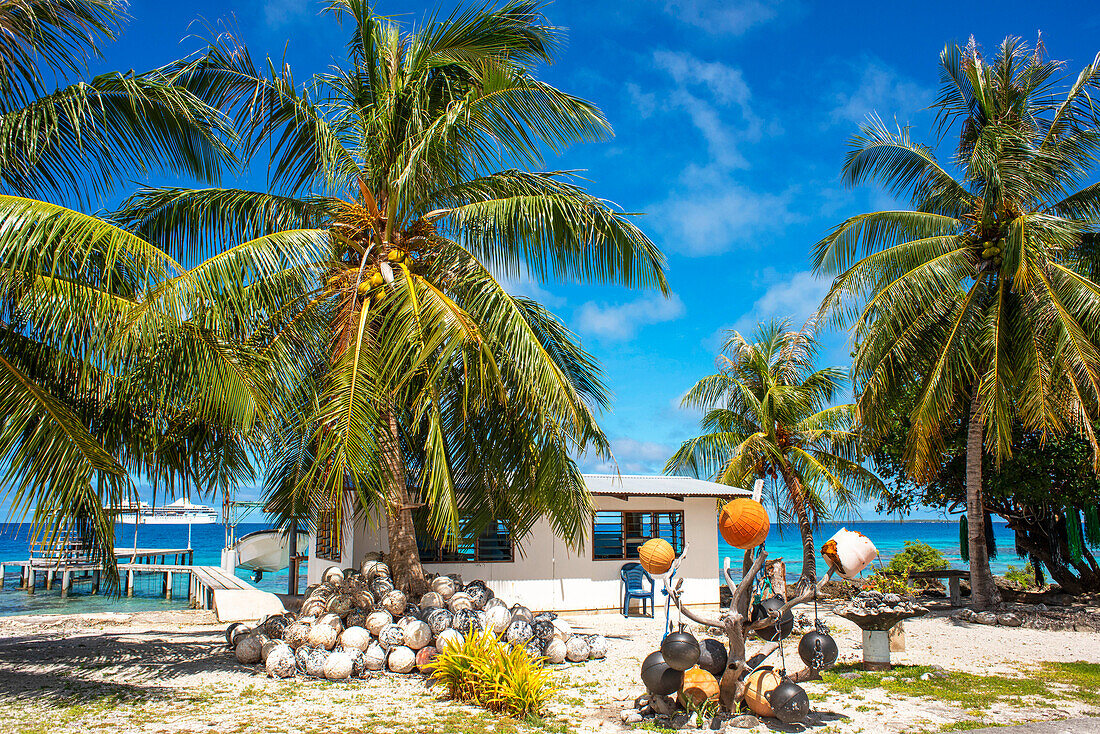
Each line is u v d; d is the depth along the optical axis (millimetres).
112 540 8242
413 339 10594
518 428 12680
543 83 12641
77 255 8406
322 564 17766
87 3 9281
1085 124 17453
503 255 13344
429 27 13430
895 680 9695
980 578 17484
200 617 17109
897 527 129125
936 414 17219
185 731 6980
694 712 7473
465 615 10438
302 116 12758
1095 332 15312
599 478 18016
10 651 11562
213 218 12258
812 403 22953
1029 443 19266
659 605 17375
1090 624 15203
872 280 17688
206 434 10891
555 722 7492
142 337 8227
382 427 10789
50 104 8797
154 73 10648
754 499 7594
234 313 9992
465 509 13812
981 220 17375
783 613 7453
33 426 7691
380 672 9750
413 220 12945
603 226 12727
